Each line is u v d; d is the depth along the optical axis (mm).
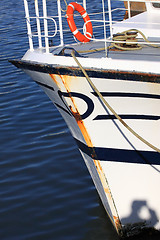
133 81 4910
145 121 5344
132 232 6047
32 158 8156
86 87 5113
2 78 12844
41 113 10266
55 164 7902
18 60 5605
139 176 5781
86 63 5043
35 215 6520
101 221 6297
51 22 17875
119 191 5906
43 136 9055
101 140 5594
